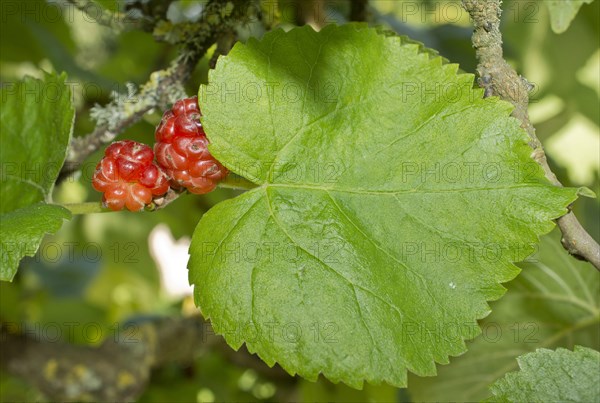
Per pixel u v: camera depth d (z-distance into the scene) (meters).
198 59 0.50
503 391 0.43
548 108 0.72
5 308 0.63
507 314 0.52
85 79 0.62
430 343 0.43
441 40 0.61
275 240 0.44
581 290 0.50
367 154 0.45
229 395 0.75
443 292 0.43
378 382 0.43
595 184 0.60
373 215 0.44
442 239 0.43
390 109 0.45
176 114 0.45
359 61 0.45
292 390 0.69
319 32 0.45
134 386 0.62
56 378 0.61
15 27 0.61
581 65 0.65
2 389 0.77
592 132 0.76
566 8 0.48
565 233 0.43
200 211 0.65
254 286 0.44
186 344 0.65
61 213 0.46
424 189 0.44
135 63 0.68
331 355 0.43
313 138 0.45
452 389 0.53
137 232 0.84
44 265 0.88
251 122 0.45
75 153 0.50
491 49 0.44
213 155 0.45
